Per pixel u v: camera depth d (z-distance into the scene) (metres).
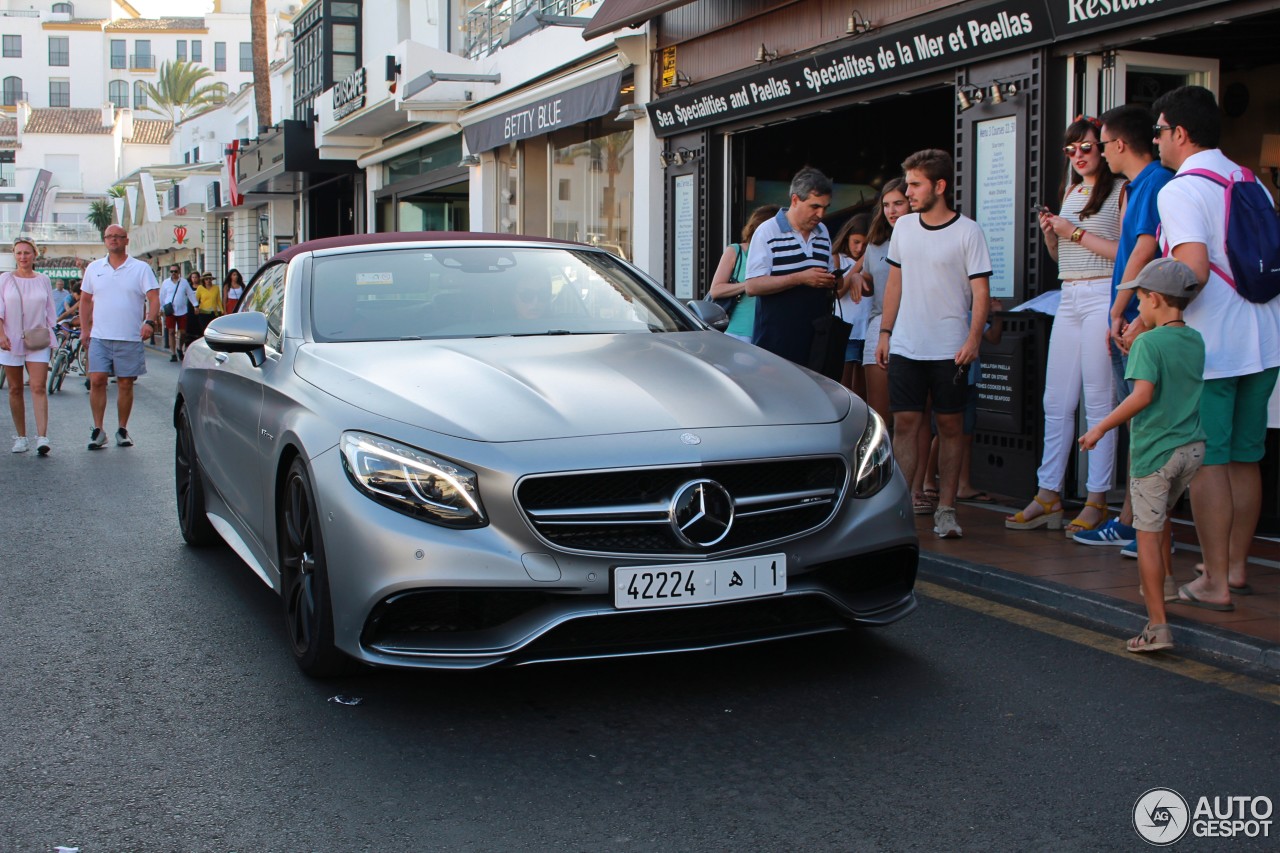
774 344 6.47
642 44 12.13
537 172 15.60
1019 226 7.54
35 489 8.48
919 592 5.39
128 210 58.31
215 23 100.25
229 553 6.41
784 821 3.08
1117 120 5.62
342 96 20.84
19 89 98.44
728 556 3.73
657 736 3.66
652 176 12.28
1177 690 4.04
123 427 10.89
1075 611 5.01
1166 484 4.36
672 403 3.96
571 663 4.34
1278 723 3.73
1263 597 5.02
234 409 5.16
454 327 4.83
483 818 3.12
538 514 3.62
